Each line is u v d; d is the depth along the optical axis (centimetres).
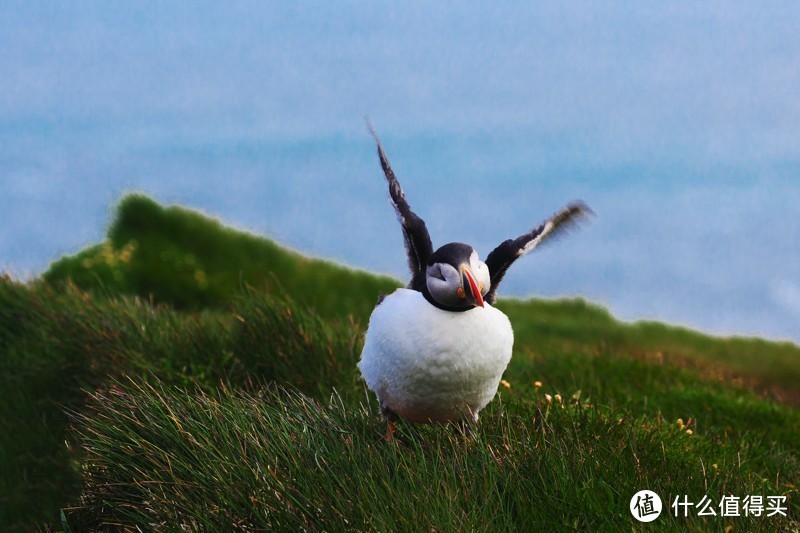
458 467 845
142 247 2402
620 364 1628
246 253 2567
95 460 940
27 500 1005
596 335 2659
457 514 760
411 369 864
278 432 886
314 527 757
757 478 980
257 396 1077
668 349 2539
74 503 970
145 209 2503
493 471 830
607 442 923
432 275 855
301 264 2667
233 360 1296
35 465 1070
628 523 786
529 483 813
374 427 948
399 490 784
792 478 1087
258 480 809
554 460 841
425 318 859
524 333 2595
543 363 1606
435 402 895
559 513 786
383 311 898
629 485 839
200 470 853
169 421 922
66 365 1276
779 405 1575
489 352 871
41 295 1493
